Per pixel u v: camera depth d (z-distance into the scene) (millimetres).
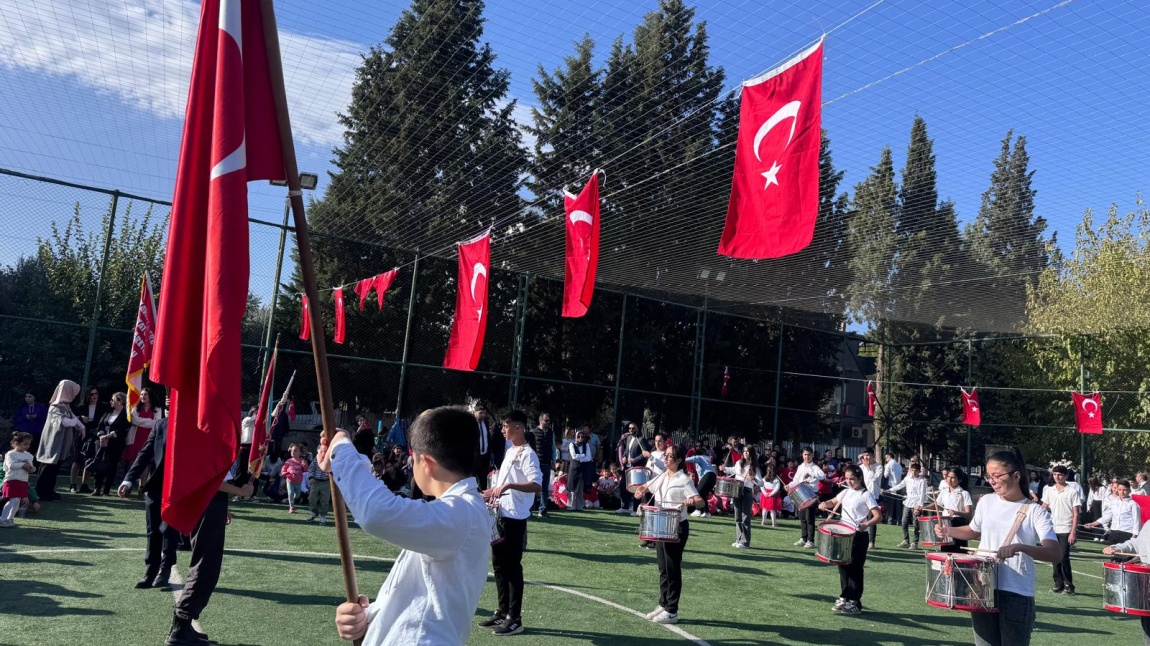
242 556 9828
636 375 31141
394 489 16078
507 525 7395
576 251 12195
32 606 6867
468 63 12031
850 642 7840
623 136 13562
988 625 5609
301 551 10453
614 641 7203
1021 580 5484
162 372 2902
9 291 20281
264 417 8812
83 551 9320
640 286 24250
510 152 14859
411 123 14000
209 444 2893
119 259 22109
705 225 17703
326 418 2582
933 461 33250
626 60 11453
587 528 15438
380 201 17938
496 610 8156
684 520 8219
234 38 2941
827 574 12000
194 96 3068
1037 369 28188
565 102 12805
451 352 14352
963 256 17562
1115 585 7113
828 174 14758
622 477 19562
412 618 2400
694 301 25891
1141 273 22812
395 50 11719
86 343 20719
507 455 7746
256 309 20859
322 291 25672
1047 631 9195
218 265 2807
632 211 17125
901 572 13047
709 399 25984
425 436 2674
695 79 11680
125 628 6418
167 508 2855
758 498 21078
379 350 26469
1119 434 25094
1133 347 24766
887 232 16594
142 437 14492
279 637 6500
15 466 10617
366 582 8820
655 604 8844
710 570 11656
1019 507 5652
